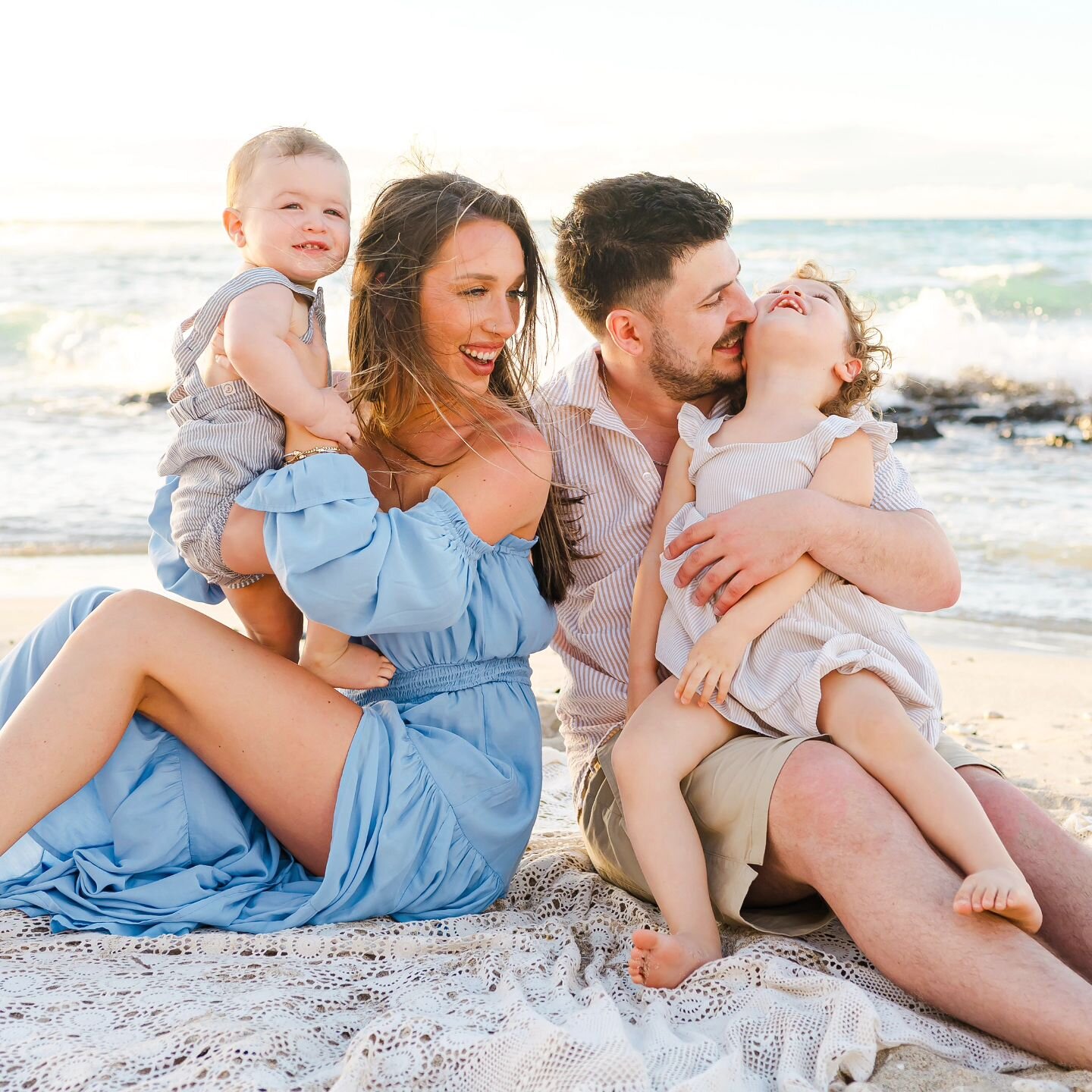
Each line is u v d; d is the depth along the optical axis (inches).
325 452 97.5
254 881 98.3
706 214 110.6
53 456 442.6
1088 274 686.5
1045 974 76.0
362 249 106.7
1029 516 342.3
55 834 96.7
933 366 525.0
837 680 95.1
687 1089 65.5
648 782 93.7
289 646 109.9
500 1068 69.3
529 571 107.1
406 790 97.3
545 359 114.5
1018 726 191.2
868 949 82.6
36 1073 69.7
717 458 109.2
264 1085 66.6
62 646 100.7
